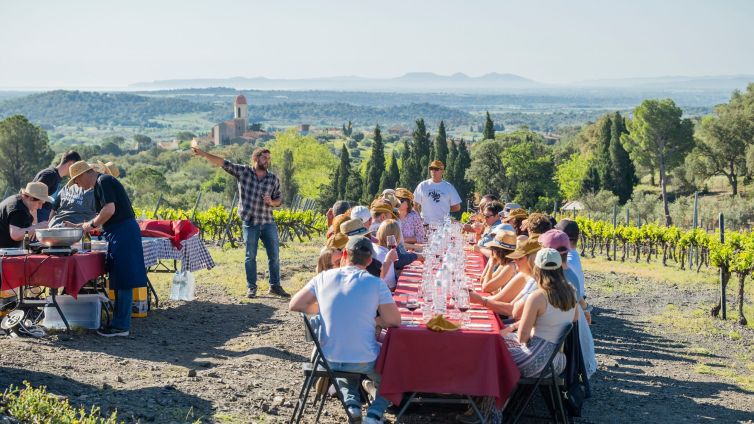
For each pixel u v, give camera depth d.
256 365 7.19
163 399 5.77
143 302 9.19
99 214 7.89
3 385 5.48
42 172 8.99
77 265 7.52
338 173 103.44
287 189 111.62
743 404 6.98
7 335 7.53
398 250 8.62
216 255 17.88
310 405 6.08
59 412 4.92
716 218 57.78
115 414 4.95
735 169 91.44
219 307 10.20
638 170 113.62
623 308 13.35
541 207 91.94
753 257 12.14
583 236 27.44
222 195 109.81
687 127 102.12
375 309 5.32
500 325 5.97
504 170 94.81
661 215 64.94
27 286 7.74
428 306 5.63
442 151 99.31
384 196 10.42
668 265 23.45
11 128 96.62
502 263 6.73
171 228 10.26
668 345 10.01
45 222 8.29
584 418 6.25
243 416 5.60
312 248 22.11
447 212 12.13
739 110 90.62
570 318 5.50
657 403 6.88
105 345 7.49
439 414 5.99
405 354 5.14
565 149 129.88
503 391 5.15
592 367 6.79
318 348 5.23
